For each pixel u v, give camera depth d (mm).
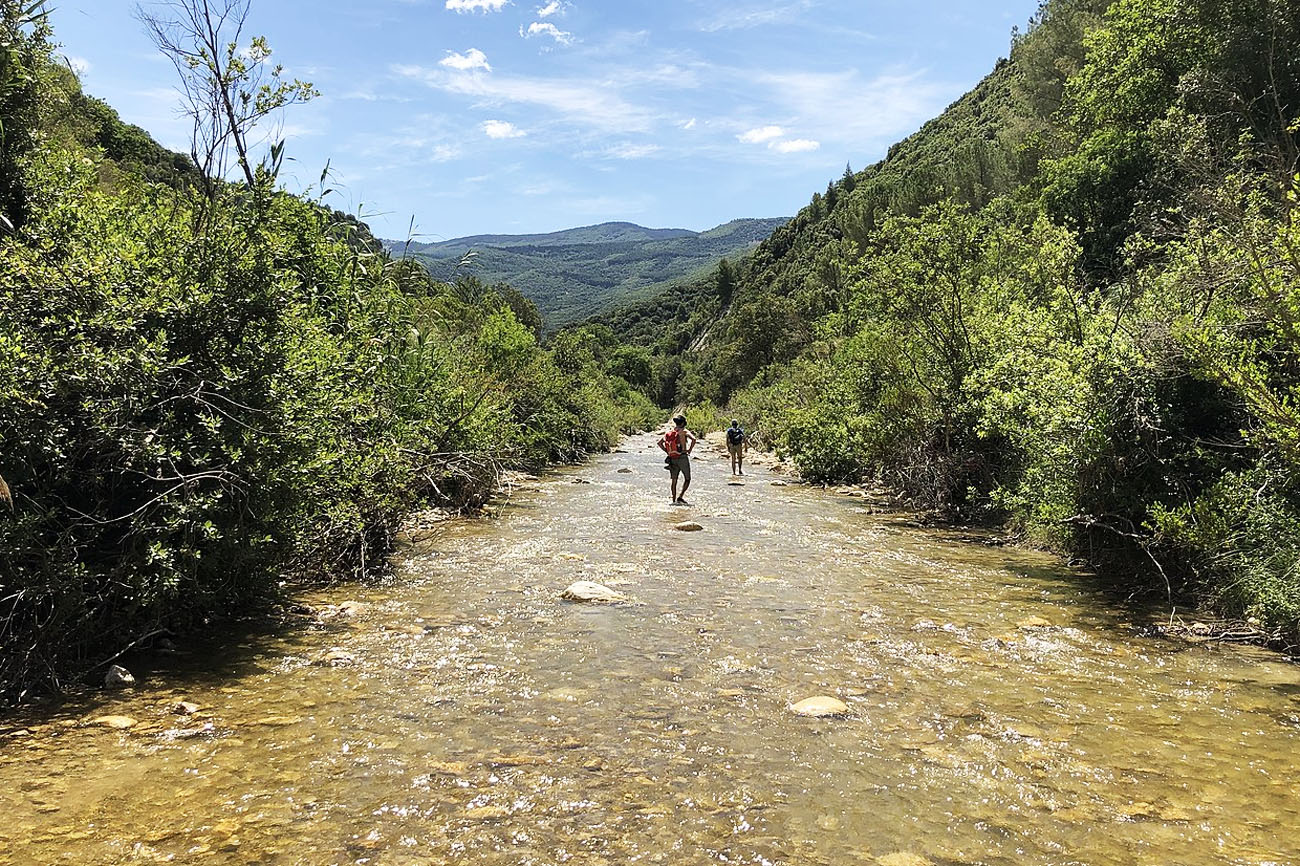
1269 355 7027
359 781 3604
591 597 7281
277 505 6082
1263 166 12562
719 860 2990
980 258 14414
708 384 78750
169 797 3396
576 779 3678
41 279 4938
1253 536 6512
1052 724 4445
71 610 4672
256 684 4934
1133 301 9250
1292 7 17734
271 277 6000
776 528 12211
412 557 9367
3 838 3002
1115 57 23266
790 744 4137
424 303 14062
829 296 64938
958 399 13141
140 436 5004
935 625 6586
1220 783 3709
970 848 3102
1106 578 8492
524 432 21375
